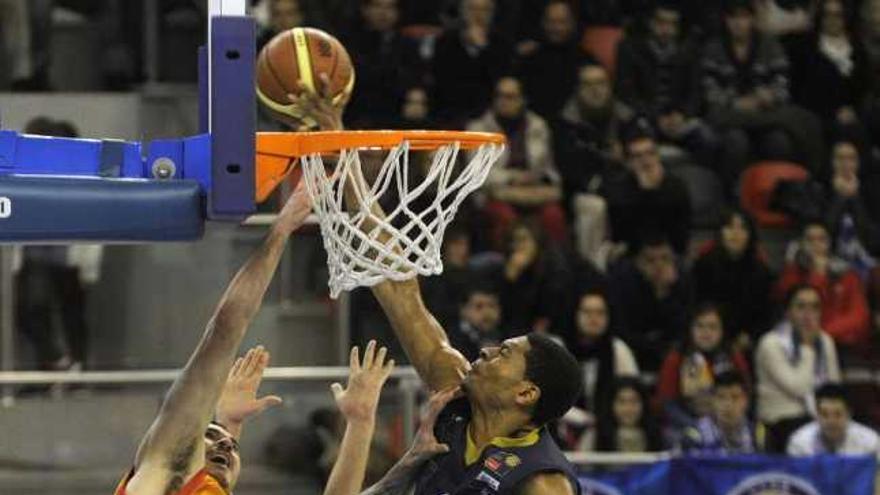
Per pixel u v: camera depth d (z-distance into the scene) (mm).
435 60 13969
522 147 13633
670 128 14742
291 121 5762
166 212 4793
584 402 11875
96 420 10133
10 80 14406
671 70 14797
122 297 11742
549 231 13273
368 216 5297
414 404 10031
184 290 11789
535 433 5699
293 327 11602
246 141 4809
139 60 14953
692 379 11789
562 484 5570
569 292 12133
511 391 5641
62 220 4730
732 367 11906
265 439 9969
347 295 11477
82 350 11656
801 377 12125
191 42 15016
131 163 4926
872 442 11336
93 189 4758
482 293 11578
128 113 14203
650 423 11445
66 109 14102
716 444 11312
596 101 14070
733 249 13094
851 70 15531
